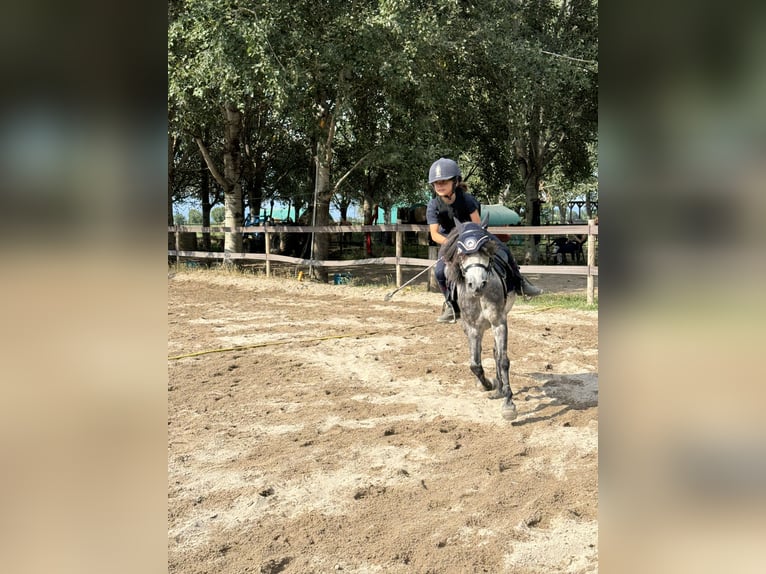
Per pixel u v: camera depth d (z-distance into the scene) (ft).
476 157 62.39
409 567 9.63
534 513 11.19
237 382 20.59
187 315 34.14
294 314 34.32
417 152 43.27
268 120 66.44
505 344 16.39
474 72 48.29
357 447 14.79
